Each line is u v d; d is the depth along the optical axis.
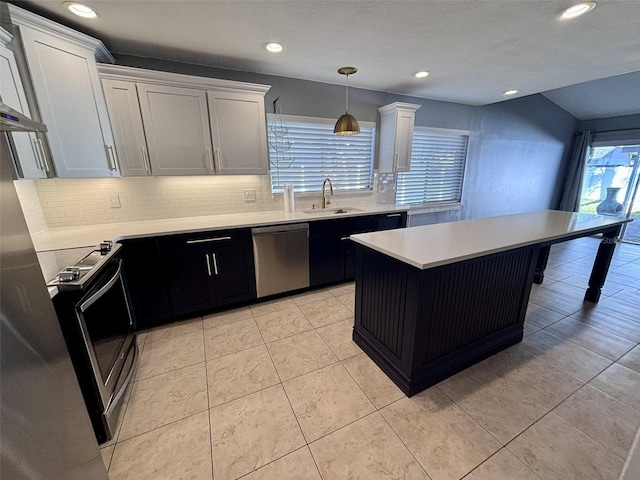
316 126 3.38
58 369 0.85
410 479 1.20
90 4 1.65
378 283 1.84
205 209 2.90
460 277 1.68
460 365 1.85
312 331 2.34
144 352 2.07
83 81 1.93
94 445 1.02
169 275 2.34
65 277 1.25
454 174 4.75
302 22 1.91
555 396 1.64
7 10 1.54
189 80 2.32
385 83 3.34
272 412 1.55
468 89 3.61
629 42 2.28
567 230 2.14
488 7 1.76
